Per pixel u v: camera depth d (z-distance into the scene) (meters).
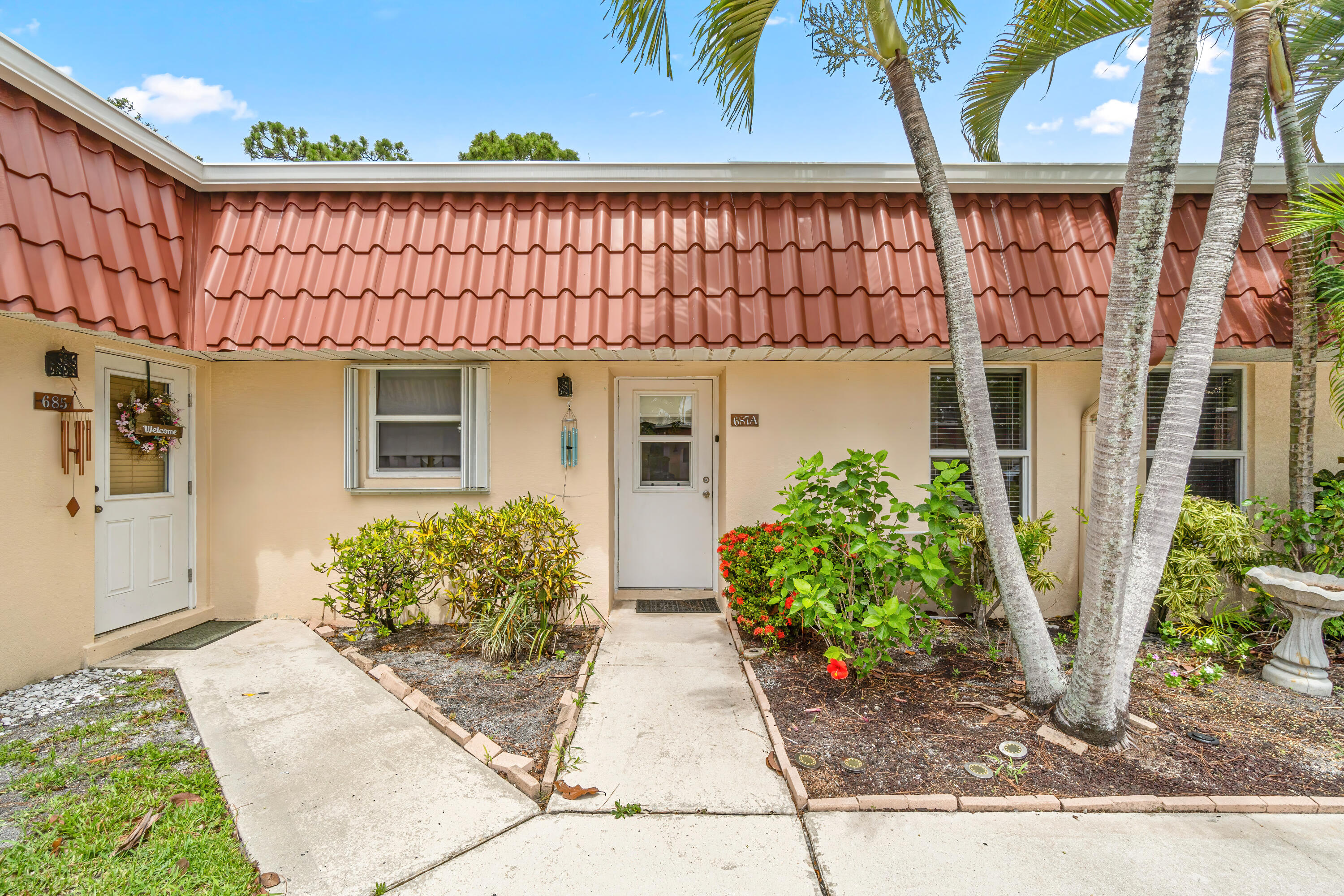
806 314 4.69
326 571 4.81
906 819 2.58
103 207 4.12
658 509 5.98
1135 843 2.43
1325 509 4.59
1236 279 4.87
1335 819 2.61
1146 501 3.19
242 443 5.21
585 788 2.77
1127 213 2.83
